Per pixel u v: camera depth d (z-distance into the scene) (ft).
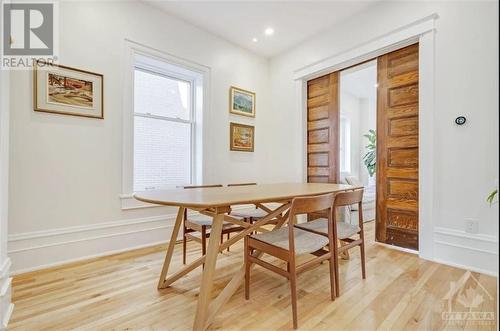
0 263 4.79
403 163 9.00
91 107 8.26
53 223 7.56
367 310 5.24
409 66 8.85
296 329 4.64
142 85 10.32
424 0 8.18
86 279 6.65
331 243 5.69
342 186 8.14
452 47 7.61
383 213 9.55
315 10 9.89
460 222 7.45
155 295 5.85
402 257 8.26
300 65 12.52
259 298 5.74
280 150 13.57
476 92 7.18
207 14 10.20
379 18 9.41
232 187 7.73
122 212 8.95
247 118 13.14
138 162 10.10
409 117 8.84
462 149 7.42
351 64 10.68
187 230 8.11
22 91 7.08
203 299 4.60
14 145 6.95
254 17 10.41
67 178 7.82
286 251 4.93
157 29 9.85
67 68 7.80
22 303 5.46
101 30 8.50
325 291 6.05
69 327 4.68
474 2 7.23
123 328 4.67
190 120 11.62
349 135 19.92
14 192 6.94
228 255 8.44
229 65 12.30
